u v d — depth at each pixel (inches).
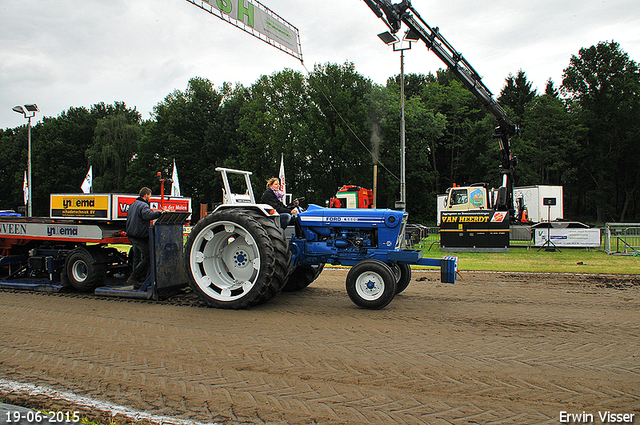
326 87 1286.9
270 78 1512.1
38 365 139.3
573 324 190.4
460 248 557.6
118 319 197.9
